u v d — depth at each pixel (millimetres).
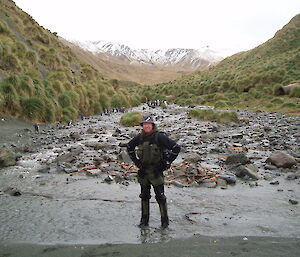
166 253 3959
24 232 4605
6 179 7582
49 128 18156
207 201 6172
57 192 6648
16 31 41500
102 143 12234
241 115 28125
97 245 4219
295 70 65938
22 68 26125
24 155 10500
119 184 7340
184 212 5543
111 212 5508
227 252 3963
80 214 5383
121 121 22516
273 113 29328
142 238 4449
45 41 47500
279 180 7738
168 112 35938
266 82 61750
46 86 25062
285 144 12664
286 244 4199
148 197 4961
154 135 4762
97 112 32156
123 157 9680
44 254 3973
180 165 8906
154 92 88000
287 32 122188
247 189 7012
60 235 4523
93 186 7141
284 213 5508
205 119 25453
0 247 4152
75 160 9688
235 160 9125
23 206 5738
